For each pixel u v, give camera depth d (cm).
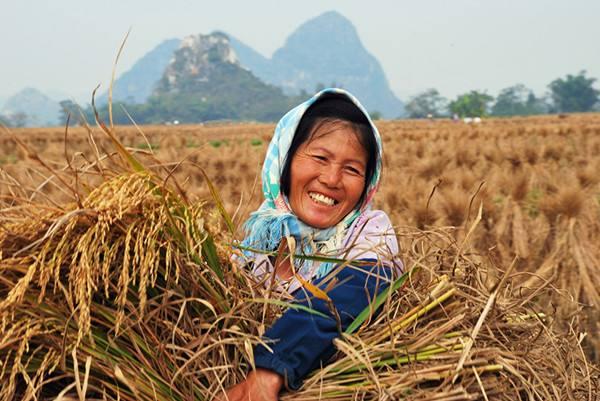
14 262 178
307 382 198
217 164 1573
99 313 185
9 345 173
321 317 201
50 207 191
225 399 191
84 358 179
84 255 172
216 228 231
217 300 202
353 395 192
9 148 2605
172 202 201
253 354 200
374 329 210
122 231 188
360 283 215
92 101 193
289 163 238
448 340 201
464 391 184
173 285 198
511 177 1056
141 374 184
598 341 489
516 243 691
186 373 187
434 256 262
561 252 641
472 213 742
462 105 14550
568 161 1664
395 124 6456
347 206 237
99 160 201
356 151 233
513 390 199
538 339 231
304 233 236
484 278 258
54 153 1825
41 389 180
